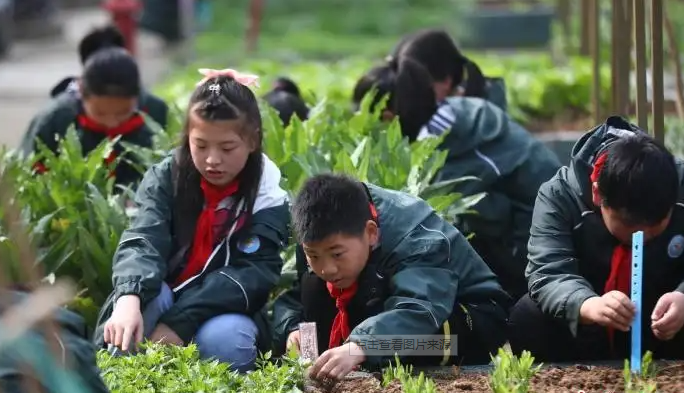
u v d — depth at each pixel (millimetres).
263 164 7676
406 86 9461
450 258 7078
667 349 7188
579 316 6723
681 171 7090
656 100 8422
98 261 8383
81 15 34688
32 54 27625
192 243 7641
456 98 9477
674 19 19641
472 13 21141
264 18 30078
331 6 30797
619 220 6793
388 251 6918
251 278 7500
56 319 5012
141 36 30281
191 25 24938
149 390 6145
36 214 8836
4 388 4938
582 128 13805
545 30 20312
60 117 10109
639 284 6508
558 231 7180
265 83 14539
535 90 14594
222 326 7355
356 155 8594
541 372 6590
